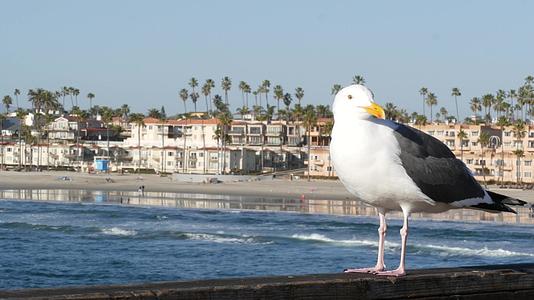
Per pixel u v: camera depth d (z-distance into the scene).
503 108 166.12
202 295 5.25
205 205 78.56
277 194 97.44
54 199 84.12
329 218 64.06
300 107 167.88
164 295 5.15
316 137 163.75
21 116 187.00
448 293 6.20
